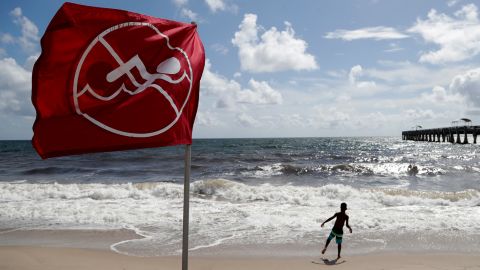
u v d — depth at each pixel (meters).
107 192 16.70
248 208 13.73
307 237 9.99
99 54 3.22
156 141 3.35
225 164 34.72
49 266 7.59
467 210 13.29
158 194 17.14
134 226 11.04
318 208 13.86
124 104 3.26
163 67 3.50
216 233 10.34
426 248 9.05
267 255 8.55
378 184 22.75
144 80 3.38
